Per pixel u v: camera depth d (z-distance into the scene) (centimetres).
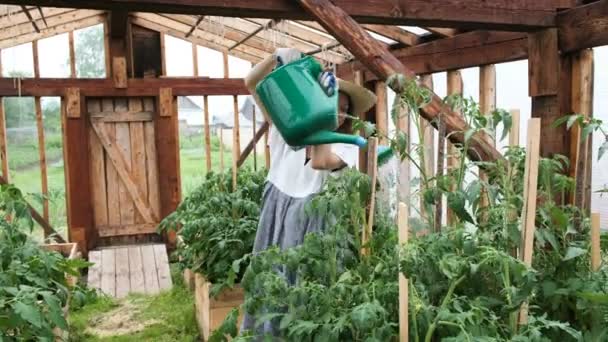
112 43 504
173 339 330
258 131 554
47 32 487
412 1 244
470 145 213
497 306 168
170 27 508
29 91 491
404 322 144
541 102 273
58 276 254
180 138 548
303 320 161
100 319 364
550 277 165
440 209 177
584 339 154
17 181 510
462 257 156
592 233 159
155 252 503
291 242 220
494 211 168
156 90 522
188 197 376
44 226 512
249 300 173
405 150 182
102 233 534
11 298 195
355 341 157
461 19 249
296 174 228
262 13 233
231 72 539
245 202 312
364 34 228
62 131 513
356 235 186
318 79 165
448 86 345
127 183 537
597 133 257
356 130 201
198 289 337
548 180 169
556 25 262
